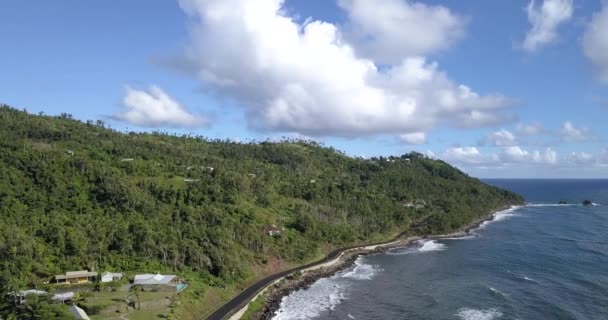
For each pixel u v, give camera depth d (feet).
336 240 567.18
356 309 339.98
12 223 360.48
